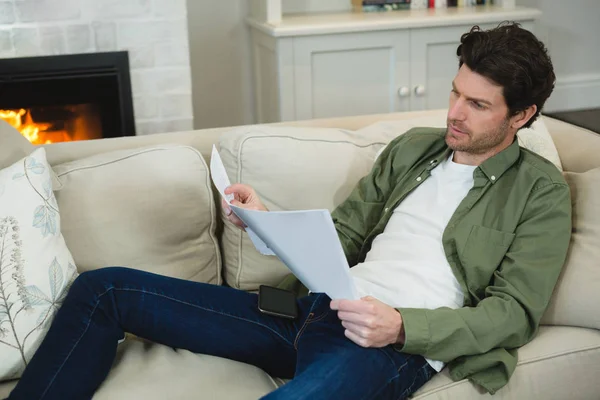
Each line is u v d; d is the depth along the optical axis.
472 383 1.49
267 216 1.37
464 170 1.67
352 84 3.42
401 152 1.80
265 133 1.89
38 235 1.58
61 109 3.13
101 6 3.02
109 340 1.53
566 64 4.30
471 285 1.58
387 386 1.44
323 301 1.61
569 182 1.72
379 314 1.43
